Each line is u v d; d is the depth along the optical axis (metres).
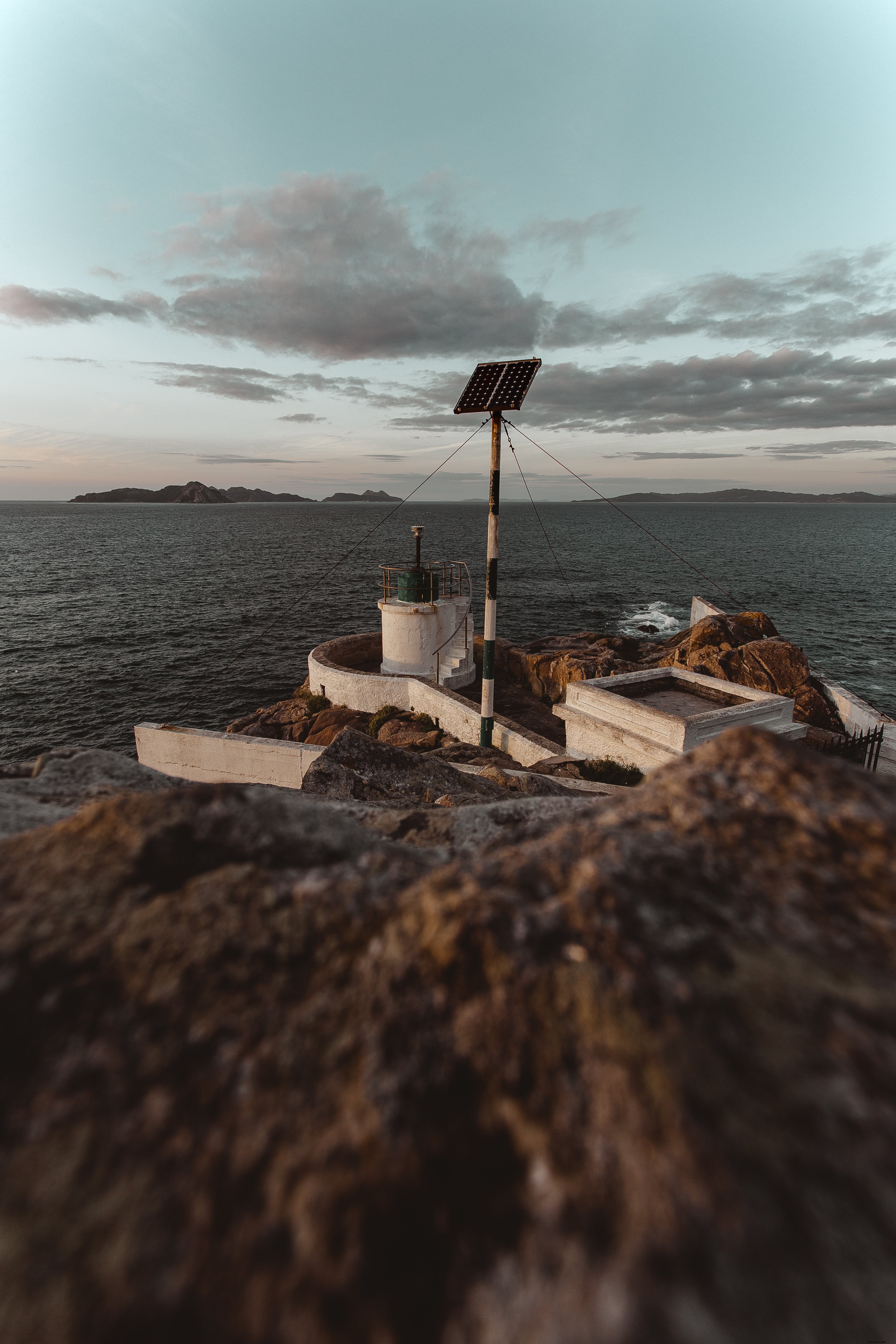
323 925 1.65
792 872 1.66
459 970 1.43
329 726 22.28
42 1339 0.97
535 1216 1.03
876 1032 1.27
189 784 3.69
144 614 55.78
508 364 16.22
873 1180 1.03
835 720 22.70
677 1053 1.18
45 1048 1.42
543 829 2.17
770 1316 0.86
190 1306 1.01
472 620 26.91
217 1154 1.22
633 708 13.73
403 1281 1.01
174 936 1.63
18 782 3.37
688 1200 0.97
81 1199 1.16
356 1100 1.26
